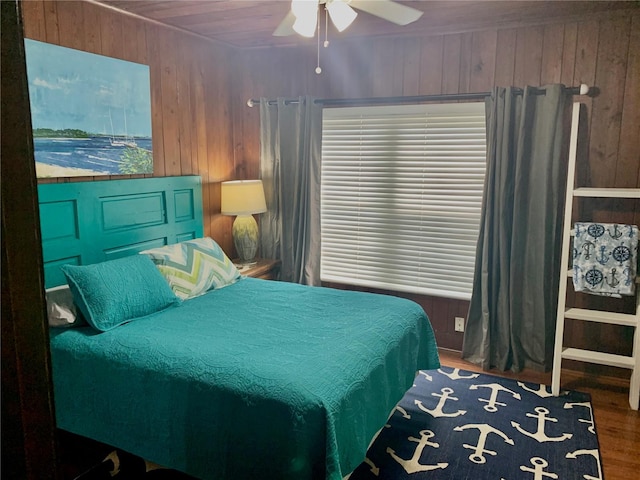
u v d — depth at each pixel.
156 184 3.55
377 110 3.93
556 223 3.40
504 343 3.56
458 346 3.94
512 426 2.82
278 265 4.35
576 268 3.10
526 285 3.50
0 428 0.45
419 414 2.96
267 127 4.24
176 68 3.70
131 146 3.34
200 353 2.22
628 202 3.24
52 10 2.77
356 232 4.19
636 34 3.08
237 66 4.38
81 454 2.53
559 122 3.25
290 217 4.28
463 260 3.83
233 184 4.00
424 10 3.08
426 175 3.86
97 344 2.38
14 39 0.46
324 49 4.04
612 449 2.62
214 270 3.43
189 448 2.05
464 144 3.69
